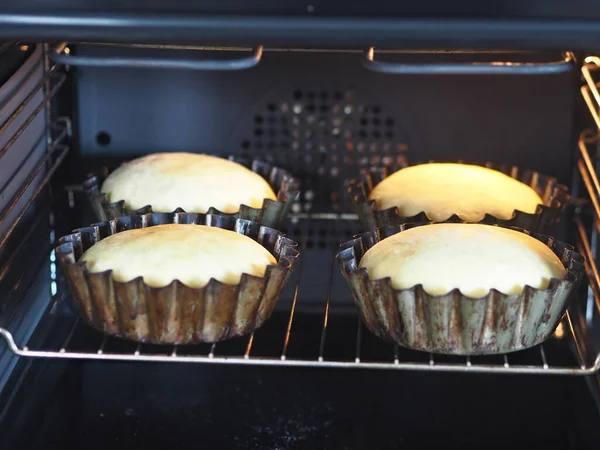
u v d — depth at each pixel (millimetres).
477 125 729
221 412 613
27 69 634
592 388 624
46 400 605
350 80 721
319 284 742
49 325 672
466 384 642
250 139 744
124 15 439
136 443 580
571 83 710
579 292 706
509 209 667
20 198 626
